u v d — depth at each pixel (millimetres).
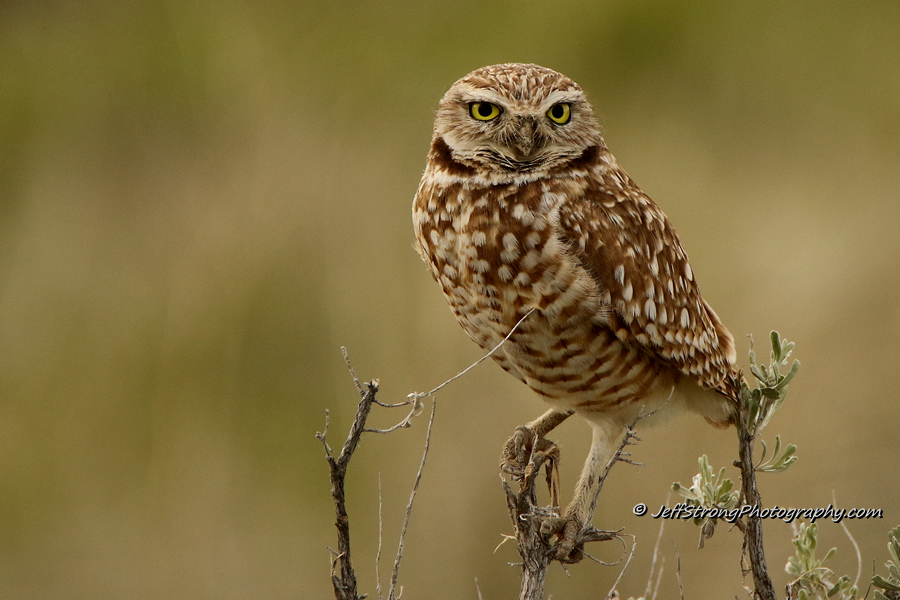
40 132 18062
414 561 14211
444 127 8969
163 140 17469
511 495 7512
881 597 7547
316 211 15758
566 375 8883
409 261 15430
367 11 18641
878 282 15469
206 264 15461
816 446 14414
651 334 8750
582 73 19062
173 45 18000
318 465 14922
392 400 14672
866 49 19031
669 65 19031
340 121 17094
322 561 14672
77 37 18734
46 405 15648
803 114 18672
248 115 17156
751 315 15297
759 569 7668
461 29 18891
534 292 8531
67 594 14852
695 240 16547
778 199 17266
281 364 15172
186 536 14727
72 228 17281
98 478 15320
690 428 13805
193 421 14945
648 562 13461
